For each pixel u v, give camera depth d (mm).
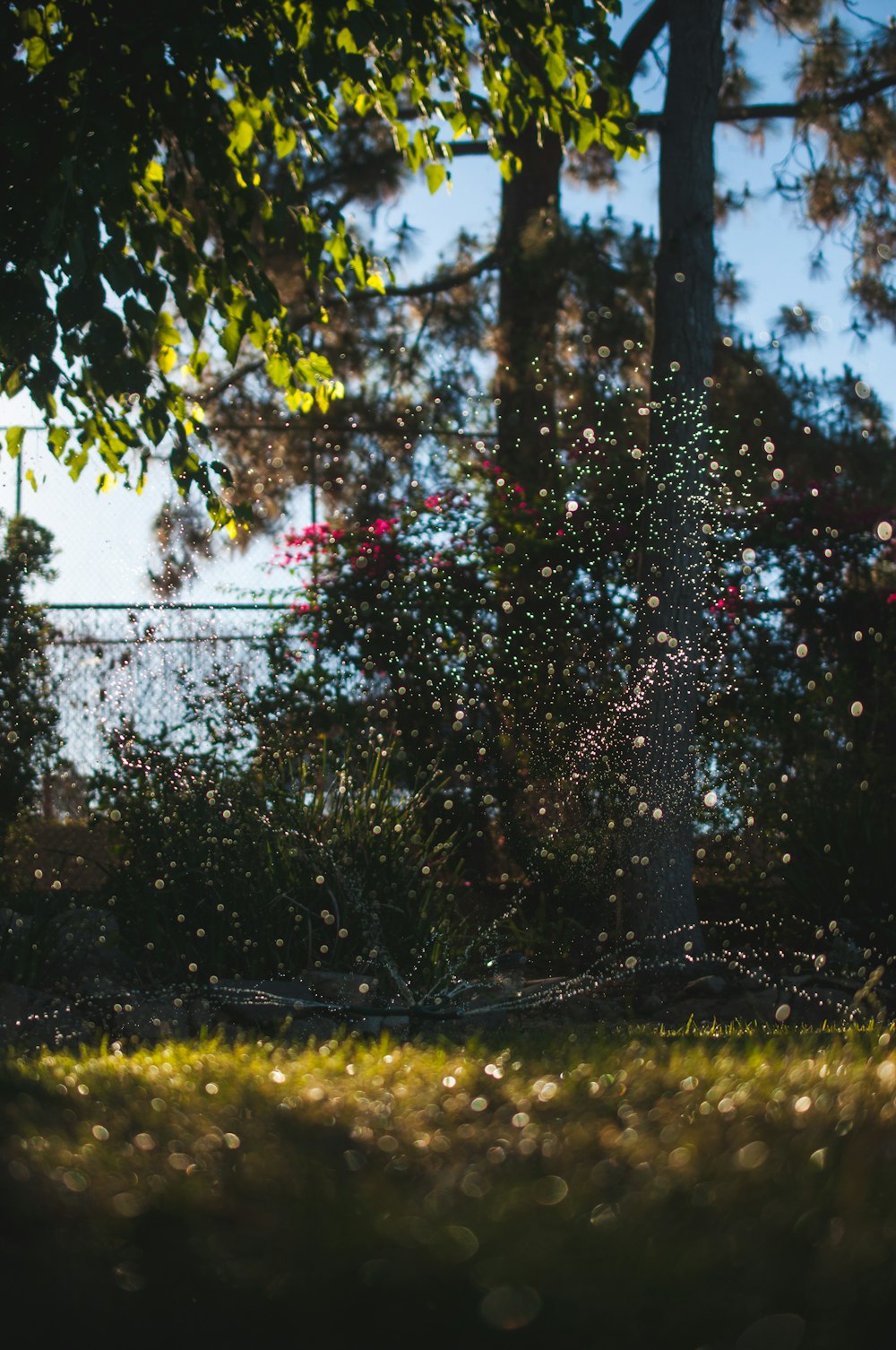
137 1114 2053
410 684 7016
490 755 6820
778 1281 1245
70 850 6809
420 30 4703
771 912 6320
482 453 8227
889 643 7469
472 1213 1474
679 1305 1209
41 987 4438
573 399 9320
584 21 4660
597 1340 1178
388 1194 1535
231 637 7043
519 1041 3324
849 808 6426
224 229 4895
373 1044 3352
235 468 10359
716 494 6742
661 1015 4754
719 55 6434
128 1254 1408
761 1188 1547
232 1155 1774
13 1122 1972
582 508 7332
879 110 10664
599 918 6082
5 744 6391
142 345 4582
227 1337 1243
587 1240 1367
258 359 10555
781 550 7629
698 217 6273
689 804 5863
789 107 10891
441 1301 1253
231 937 4875
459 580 7312
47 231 3865
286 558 7473
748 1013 4668
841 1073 2262
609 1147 1784
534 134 10227
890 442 10016
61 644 6723
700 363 6215
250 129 4895
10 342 4484
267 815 5387
